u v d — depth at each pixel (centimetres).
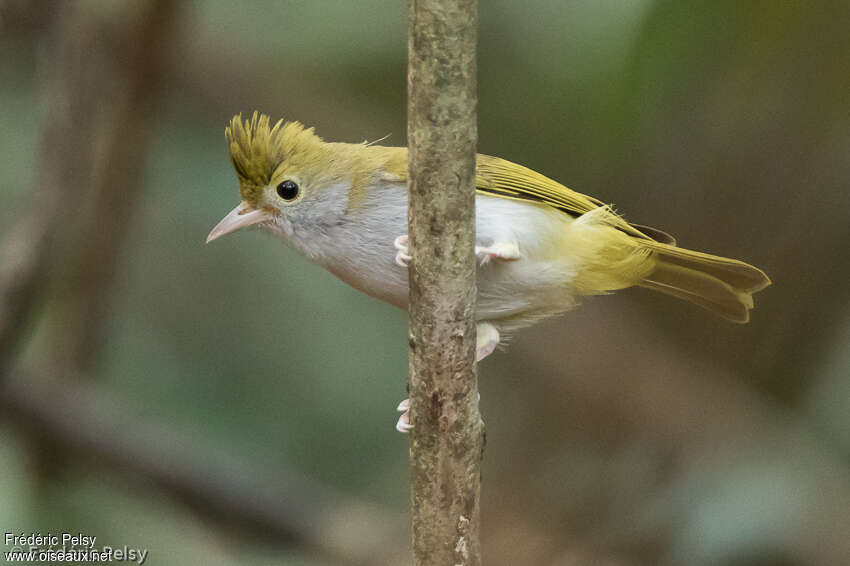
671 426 1074
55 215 1121
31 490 1127
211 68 1226
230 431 1197
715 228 1143
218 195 1200
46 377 1167
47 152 1125
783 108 1116
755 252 1131
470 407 641
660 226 1151
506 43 1112
